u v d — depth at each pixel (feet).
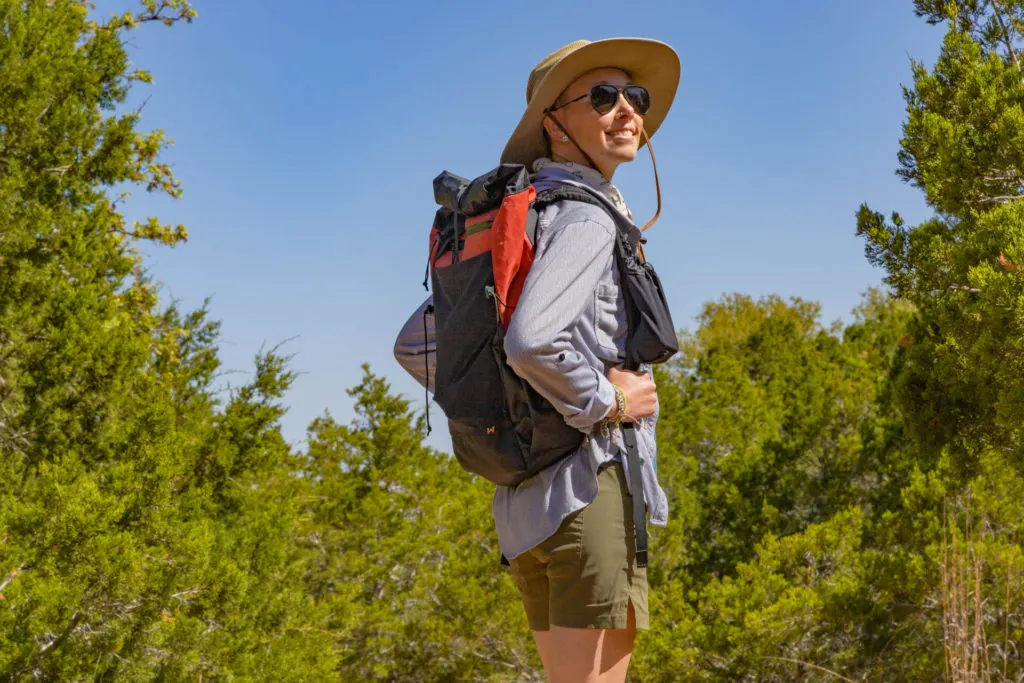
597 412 5.62
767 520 55.77
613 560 5.79
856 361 84.07
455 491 73.51
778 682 39.34
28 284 32.68
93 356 32.09
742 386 80.12
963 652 11.60
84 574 27.12
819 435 59.62
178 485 43.50
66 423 31.55
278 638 41.45
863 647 37.88
